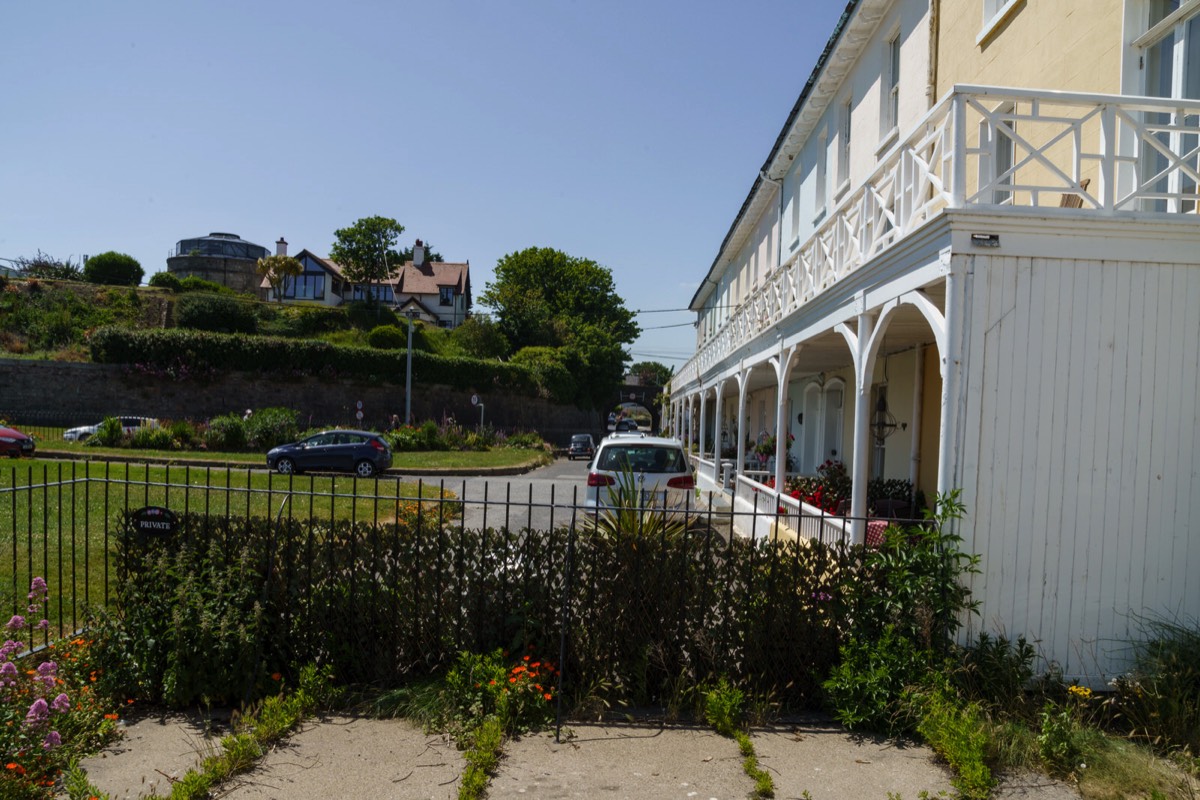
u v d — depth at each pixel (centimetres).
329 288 6906
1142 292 543
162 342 3681
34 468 1756
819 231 912
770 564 551
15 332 3984
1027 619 539
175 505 1299
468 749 469
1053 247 539
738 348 1464
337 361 4044
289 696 523
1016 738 466
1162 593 543
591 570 555
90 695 493
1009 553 538
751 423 2686
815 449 1786
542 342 6241
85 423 3403
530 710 514
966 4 942
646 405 6931
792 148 1741
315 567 565
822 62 1390
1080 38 723
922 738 495
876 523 734
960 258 538
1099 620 541
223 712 525
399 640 563
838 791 427
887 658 514
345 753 466
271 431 2853
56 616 659
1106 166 546
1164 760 462
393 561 566
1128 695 511
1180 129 550
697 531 602
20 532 973
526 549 566
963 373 535
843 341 973
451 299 7562
